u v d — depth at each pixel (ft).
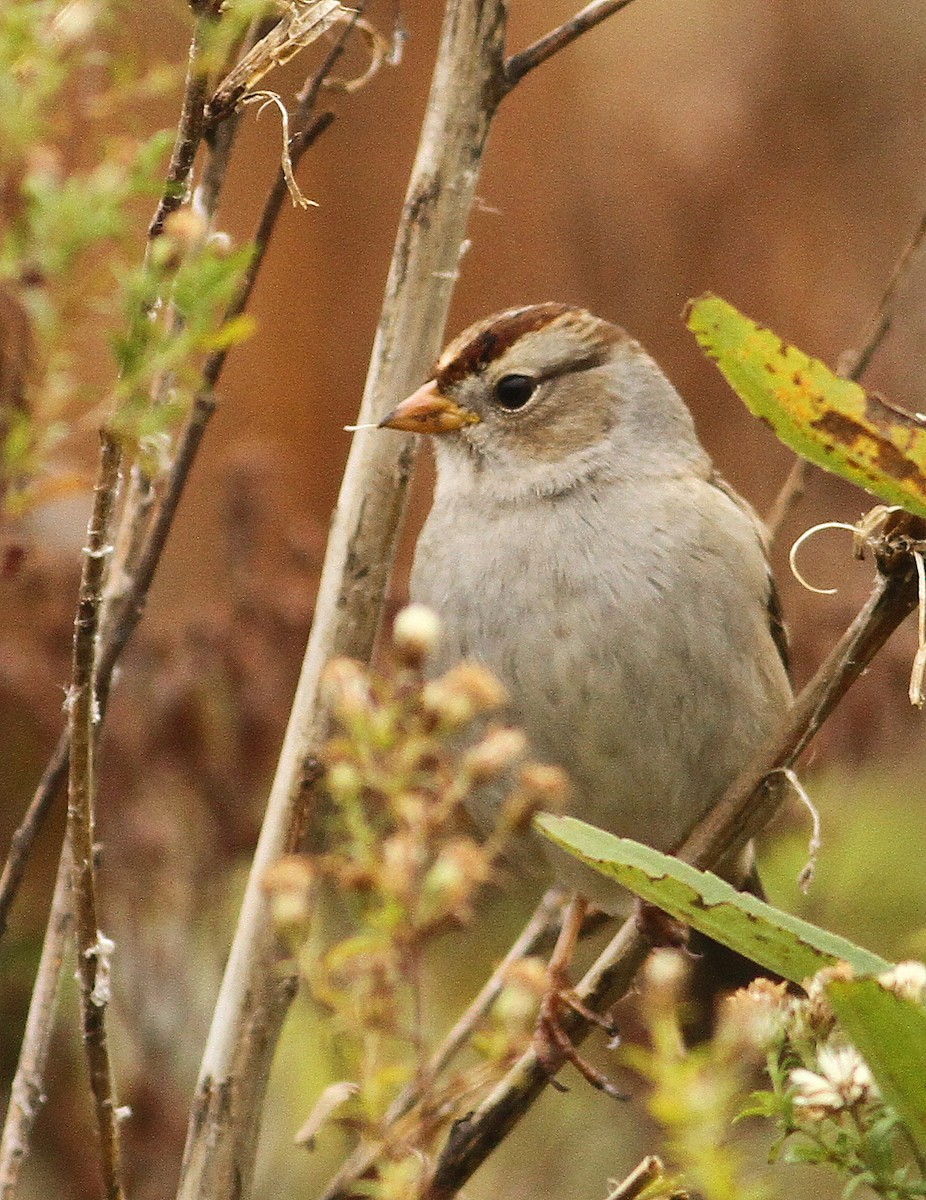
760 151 44.52
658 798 24.49
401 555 40.98
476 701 14.74
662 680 23.86
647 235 43.91
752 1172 18.92
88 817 15.53
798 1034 14.33
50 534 30.66
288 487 42.63
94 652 15.02
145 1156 28.27
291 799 18.93
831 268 43.34
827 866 31.48
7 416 13.50
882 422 15.81
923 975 13.53
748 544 24.79
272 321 44.32
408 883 14.34
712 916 15.03
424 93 45.21
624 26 46.52
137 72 16.43
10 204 13.01
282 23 15.44
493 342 25.71
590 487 24.93
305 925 17.58
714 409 41.78
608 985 21.44
